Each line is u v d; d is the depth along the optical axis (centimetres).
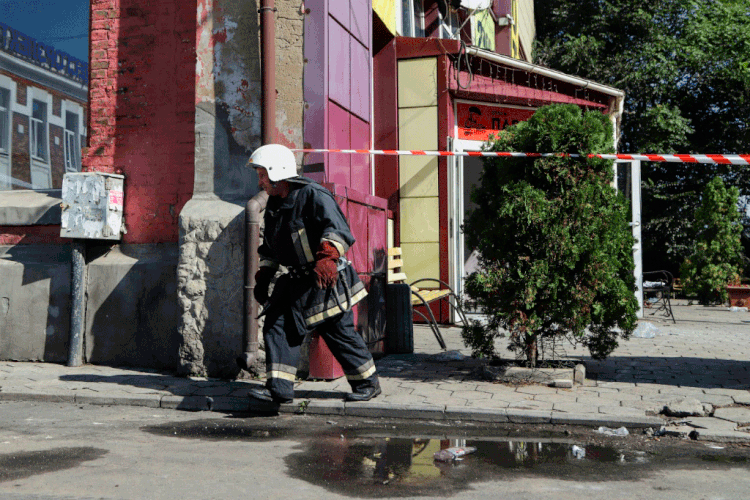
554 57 2106
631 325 593
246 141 642
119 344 687
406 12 1132
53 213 723
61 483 319
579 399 517
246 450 390
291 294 494
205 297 624
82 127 737
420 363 702
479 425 464
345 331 505
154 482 324
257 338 606
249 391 534
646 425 446
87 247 711
